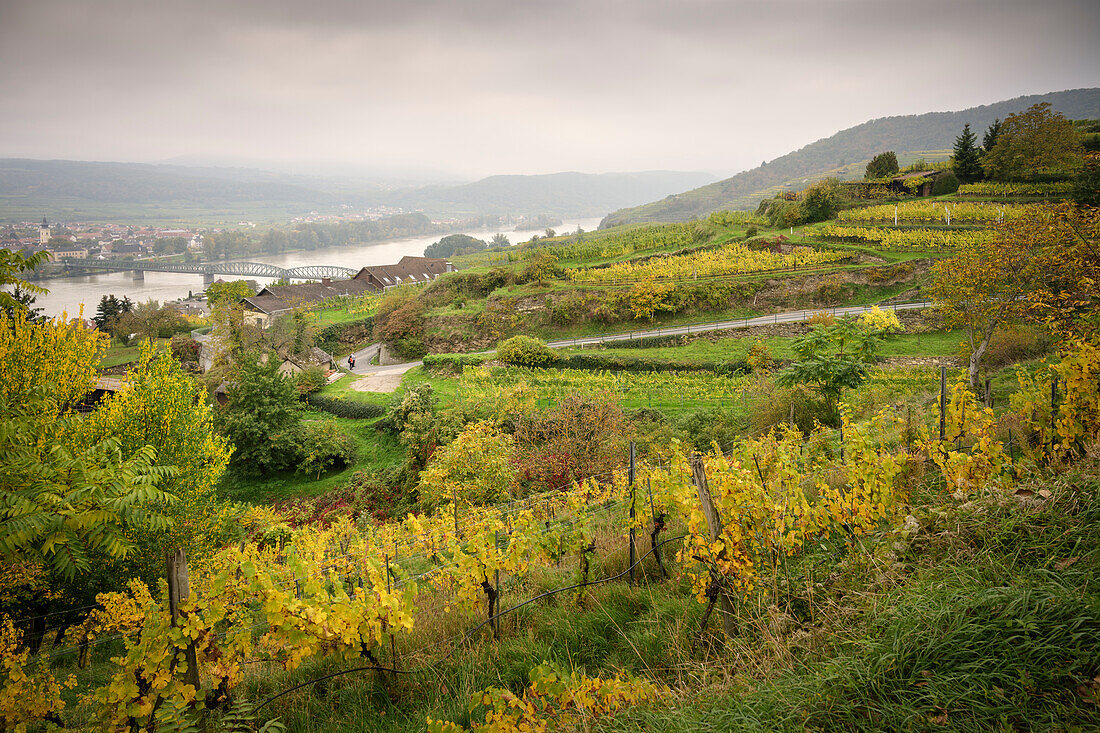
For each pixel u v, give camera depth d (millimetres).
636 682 4707
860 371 19484
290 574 5688
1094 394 7398
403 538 12469
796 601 5516
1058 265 19984
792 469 6625
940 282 25203
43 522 5387
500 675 5645
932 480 7730
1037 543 4676
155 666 4633
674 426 29391
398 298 71062
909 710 3404
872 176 87938
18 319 12680
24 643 9680
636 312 57281
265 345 57844
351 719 5410
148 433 13977
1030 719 3145
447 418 30094
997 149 74125
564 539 7547
